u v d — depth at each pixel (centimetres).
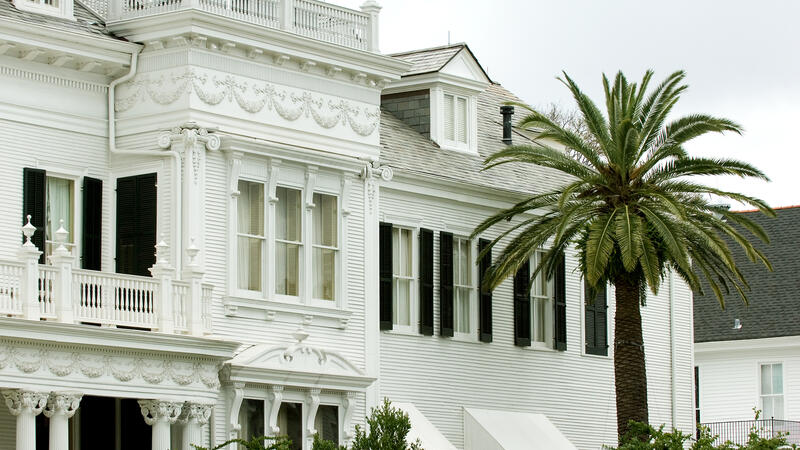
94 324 3881
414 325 4975
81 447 4194
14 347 3675
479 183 5250
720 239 4856
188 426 4041
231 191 4334
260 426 4312
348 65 4650
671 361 6084
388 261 4872
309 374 4397
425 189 5044
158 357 3947
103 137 4356
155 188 4281
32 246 3716
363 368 4659
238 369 4212
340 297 4597
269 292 4403
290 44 4488
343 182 4638
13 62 4153
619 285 5072
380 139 5088
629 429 4944
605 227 4784
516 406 5300
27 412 3694
